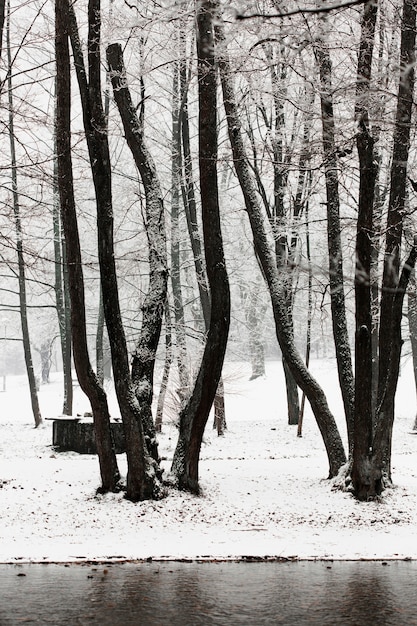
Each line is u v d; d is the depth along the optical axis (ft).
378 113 39.50
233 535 41.88
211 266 48.65
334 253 53.16
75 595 30.22
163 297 50.90
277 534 42.14
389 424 49.47
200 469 58.03
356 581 32.86
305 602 29.27
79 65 49.93
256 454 75.20
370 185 46.19
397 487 51.57
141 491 47.47
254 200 54.80
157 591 30.96
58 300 109.40
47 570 34.94
